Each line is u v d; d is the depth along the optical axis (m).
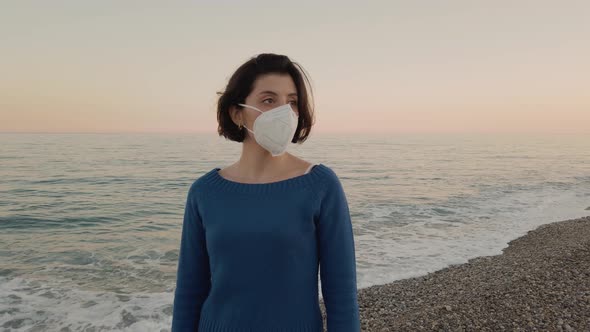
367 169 41.84
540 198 20.45
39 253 11.18
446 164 48.50
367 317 6.05
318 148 94.50
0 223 16.09
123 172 37.44
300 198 1.28
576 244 9.25
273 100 1.43
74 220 16.72
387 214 16.12
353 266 1.35
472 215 15.78
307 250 1.28
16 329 5.96
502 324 5.10
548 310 5.39
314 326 1.30
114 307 6.85
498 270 8.09
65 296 7.44
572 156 62.78
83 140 147.12
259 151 1.44
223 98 1.49
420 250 10.29
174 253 11.06
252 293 1.27
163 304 7.00
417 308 6.21
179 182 30.56
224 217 1.31
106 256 10.75
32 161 49.09
